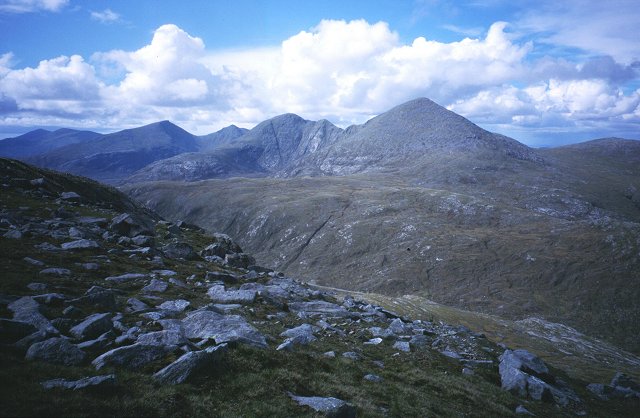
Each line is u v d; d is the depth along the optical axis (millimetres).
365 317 39844
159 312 22953
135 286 28109
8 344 14820
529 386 29375
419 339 34656
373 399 19531
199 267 40594
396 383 22953
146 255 37969
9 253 27188
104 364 15008
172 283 31219
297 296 40281
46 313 18688
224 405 14828
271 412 15125
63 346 15078
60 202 52500
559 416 26516
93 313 20422
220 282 35562
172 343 17922
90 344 16281
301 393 17828
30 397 11695
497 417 22750
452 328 44219
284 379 18250
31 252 28891
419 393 22297
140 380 14672
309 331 27594
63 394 12367
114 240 40656
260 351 19969
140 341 17609
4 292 20406
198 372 16281
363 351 27875
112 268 30594
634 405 36250
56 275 25438
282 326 27594
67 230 38062
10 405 11117
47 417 11148
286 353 21391
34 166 73438
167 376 15289
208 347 18312
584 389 38938
